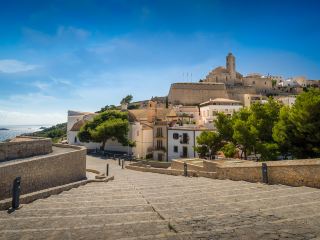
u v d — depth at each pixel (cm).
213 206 943
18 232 680
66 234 654
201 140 3725
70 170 1897
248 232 612
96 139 5362
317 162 1284
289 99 8325
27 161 1420
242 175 1719
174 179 2075
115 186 1692
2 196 1223
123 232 658
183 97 10419
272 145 2530
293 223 684
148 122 6362
